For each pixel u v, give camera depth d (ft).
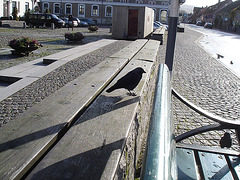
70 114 6.13
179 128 15.53
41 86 21.90
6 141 4.71
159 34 62.03
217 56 50.31
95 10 214.07
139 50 20.84
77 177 3.87
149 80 13.65
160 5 208.03
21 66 30.09
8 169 3.89
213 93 23.95
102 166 4.17
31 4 168.45
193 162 7.85
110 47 48.19
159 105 5.17
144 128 12.09
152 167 2.89
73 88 8.55
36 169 4.01
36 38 66.95
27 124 5.47
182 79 29.35
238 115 18.37
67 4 213.87
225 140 8.83
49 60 32.35
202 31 170.60
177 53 52.70
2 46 47.39
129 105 7.48
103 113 6.59
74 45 55.67
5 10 138.21
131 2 210.38
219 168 7.65
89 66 29.91
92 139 5.07
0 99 18.44
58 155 4.42
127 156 5.95
